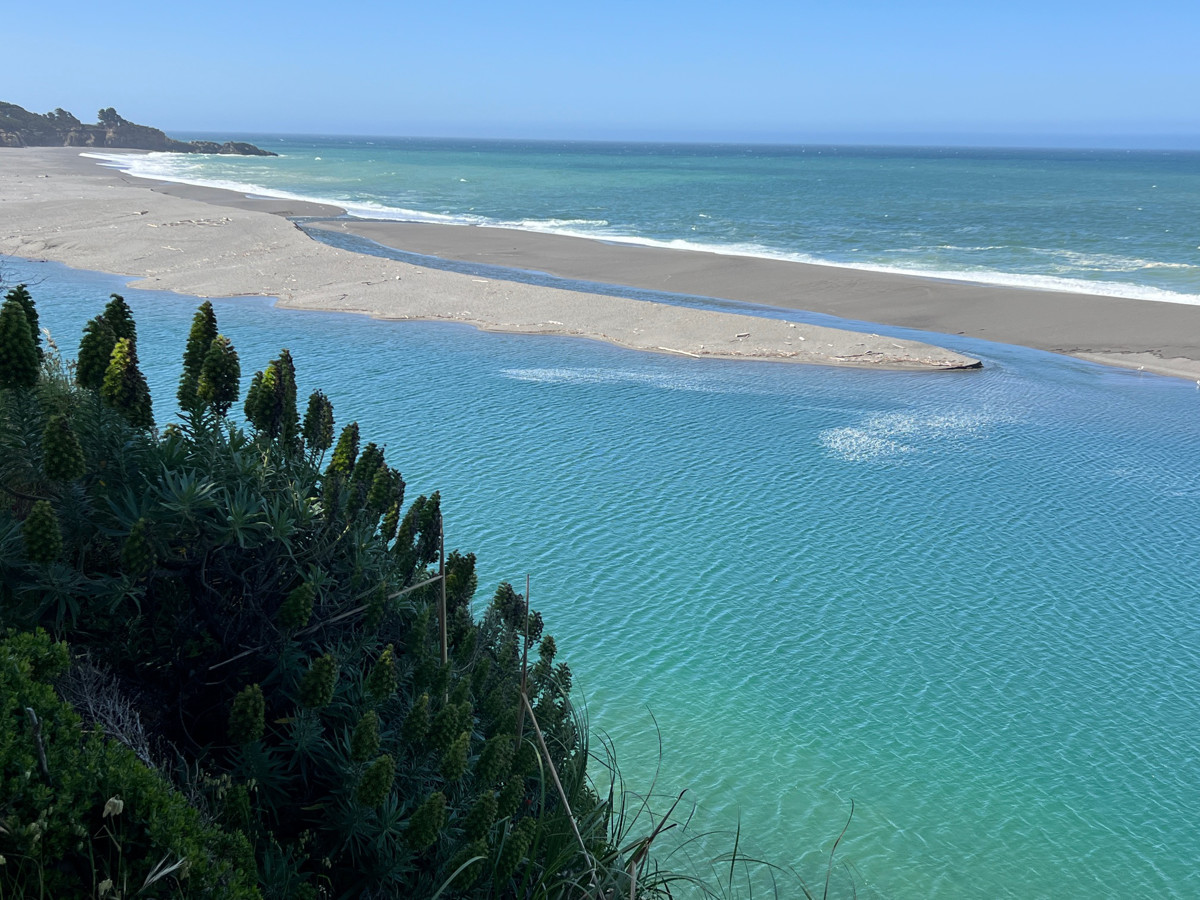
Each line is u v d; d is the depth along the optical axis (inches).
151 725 180.4
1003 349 1280.8
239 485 207.8
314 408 255.9
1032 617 542.0
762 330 1280.8
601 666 475.2
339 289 1472.7
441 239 2192.4
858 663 488.7
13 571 173.0
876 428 895.7
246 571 199.9
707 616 527.8
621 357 1166.3
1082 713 452.8
